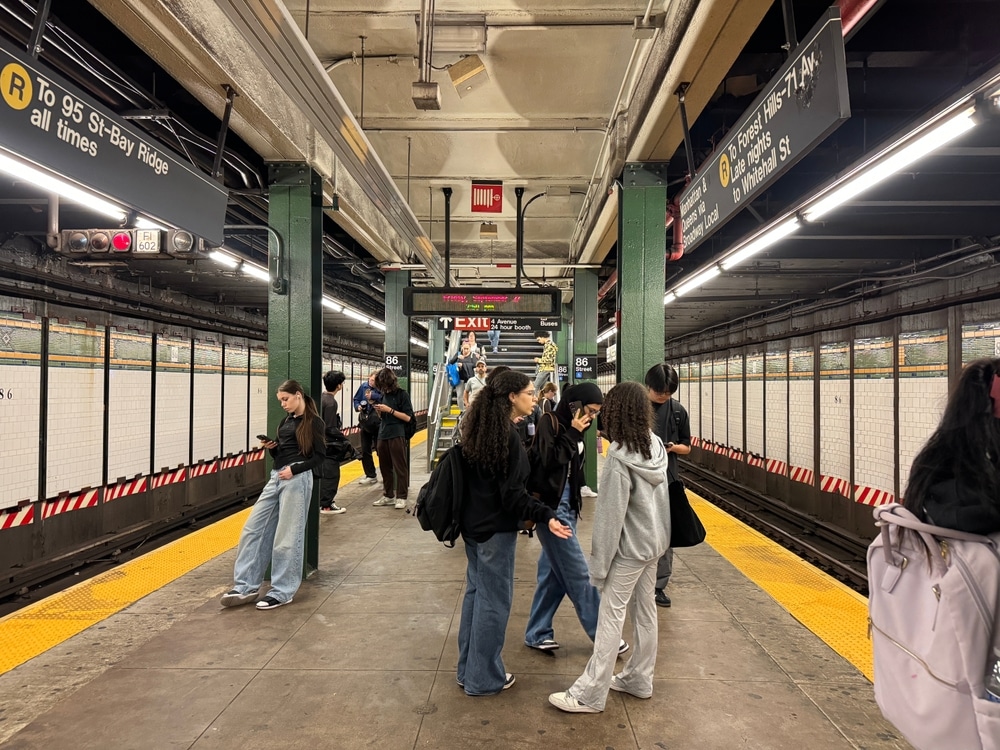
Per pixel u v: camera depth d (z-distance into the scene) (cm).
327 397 688
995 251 569
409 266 836
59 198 501
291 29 337
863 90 409
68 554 656
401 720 257
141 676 297
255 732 248
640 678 277
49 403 647
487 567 275
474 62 439
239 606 399
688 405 1814
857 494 877
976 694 128
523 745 240
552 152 647
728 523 651
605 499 261
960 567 134
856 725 255
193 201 308
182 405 951
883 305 805
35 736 245
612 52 451
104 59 346
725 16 290
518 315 707
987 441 136
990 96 251
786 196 564
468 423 274
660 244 491
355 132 472
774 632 355
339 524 650
